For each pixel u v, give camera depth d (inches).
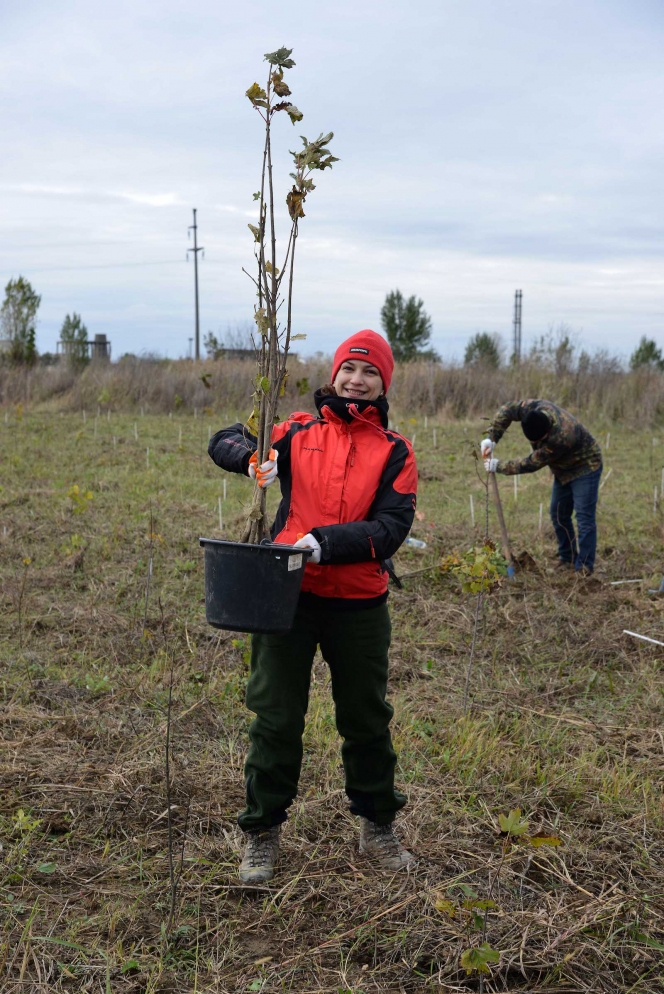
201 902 100.2
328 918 98.7
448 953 92.6
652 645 197.5
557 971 90.6
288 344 96.3
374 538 94.3
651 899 103.7
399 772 133.3
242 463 101.9
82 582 227.3
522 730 152.0
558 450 242.5
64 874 105.0
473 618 212.5
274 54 90.7
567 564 260.7
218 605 91.4
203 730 146.0
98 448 454.0
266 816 104.0
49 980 87.3
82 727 145.6
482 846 113.9
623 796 128.2
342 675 102.1
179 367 752.3
